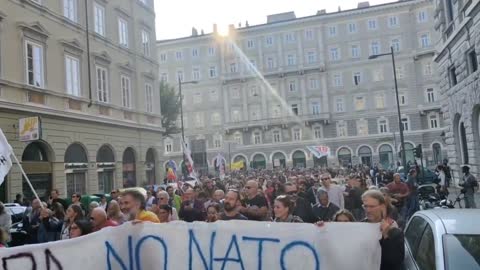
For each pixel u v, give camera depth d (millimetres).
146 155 31172
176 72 73375
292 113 67875
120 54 28484
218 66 71750
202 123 72000
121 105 28094
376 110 64688
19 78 19500
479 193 20078
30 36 20328
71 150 22891
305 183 13688
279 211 5777
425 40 63062
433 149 61969
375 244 4492
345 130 65875
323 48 67062
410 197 12906
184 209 8867
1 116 18250
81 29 24391
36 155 20656
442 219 4660
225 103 70812
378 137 64000
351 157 65125
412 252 4891
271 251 4730
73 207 7039
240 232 4828
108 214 6625
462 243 4168
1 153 8336
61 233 8055
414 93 63062
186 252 4848
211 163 70875
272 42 69500
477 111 19828
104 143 25656
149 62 32594
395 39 64562
